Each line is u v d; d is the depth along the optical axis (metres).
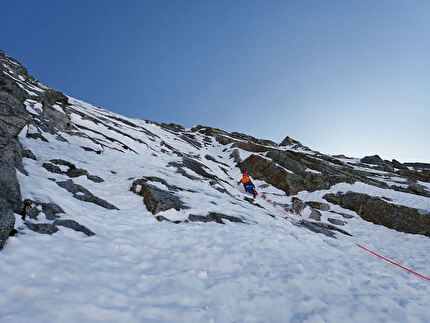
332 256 6.77
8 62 16.38
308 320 3.67
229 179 19.78
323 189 17.11
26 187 5.61
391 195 14.65
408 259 8.67
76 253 4.40
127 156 13.47
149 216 7.32
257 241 6.73
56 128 12.16
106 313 3.15
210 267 5.02
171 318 3.37
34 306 2.97
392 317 3.99
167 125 42.94
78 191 7.37
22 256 3.79
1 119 5.89
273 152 21.86
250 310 3.81
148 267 4.71
